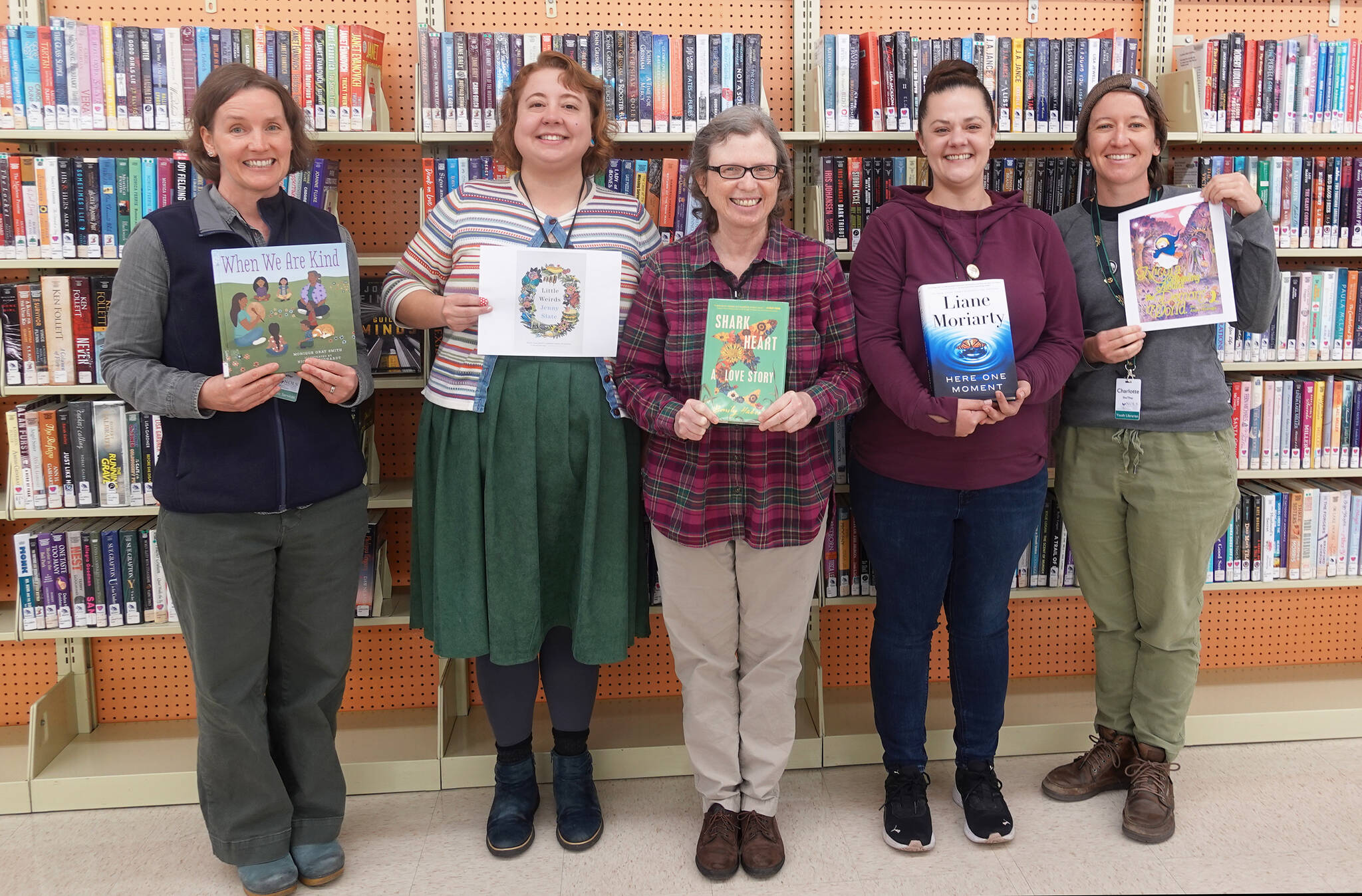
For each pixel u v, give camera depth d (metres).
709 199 1.88
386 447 2.62
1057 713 2.58
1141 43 2.63
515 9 2.53
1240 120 2.44
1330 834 2.12
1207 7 2.69
